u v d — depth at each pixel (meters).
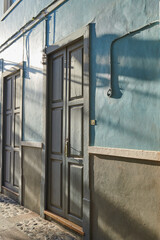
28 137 5.12
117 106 3.12
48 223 4.20
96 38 3.49
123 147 3.02
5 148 6.39
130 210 2.88
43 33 4.72
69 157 3.95
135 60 2.93
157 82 2.68
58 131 4.28
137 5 2.93
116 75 3.16
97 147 3.32
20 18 5.69
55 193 4.28
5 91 6.54
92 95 3.51
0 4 6.95
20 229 3.92
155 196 2.62
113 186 3.11
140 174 2.79
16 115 5.84
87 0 3.70
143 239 2.72
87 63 3.58
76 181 3.79
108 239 3.14
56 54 4.43
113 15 3.24
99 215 3.29
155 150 2.66
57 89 4.36
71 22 4.00
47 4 4.62
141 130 2.82
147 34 2.81
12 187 5.87
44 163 4.50
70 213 3.92
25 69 5.36
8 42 6.27
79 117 3.80
